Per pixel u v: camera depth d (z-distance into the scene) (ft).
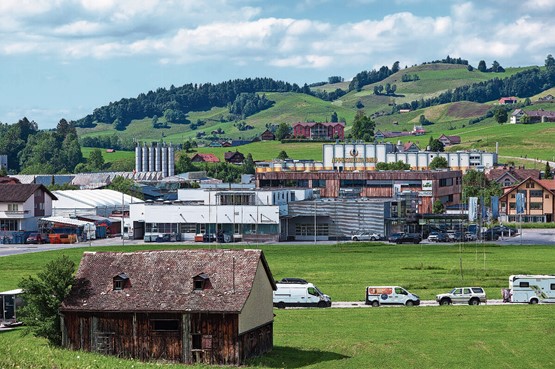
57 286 406.00
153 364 358.23
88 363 339.16
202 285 395.55
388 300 542.98
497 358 406.00
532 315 501.56
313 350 421.18
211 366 377.30
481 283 619.26
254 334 402.72
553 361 400.67
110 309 393.91
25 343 408.67
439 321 488.44
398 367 391.24
